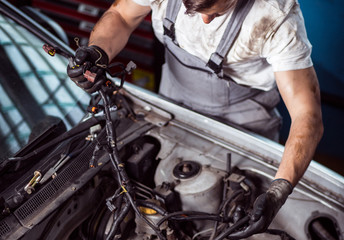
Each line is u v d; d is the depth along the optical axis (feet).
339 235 4.80
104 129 5.45
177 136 5.87
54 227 4.62
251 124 6.77
